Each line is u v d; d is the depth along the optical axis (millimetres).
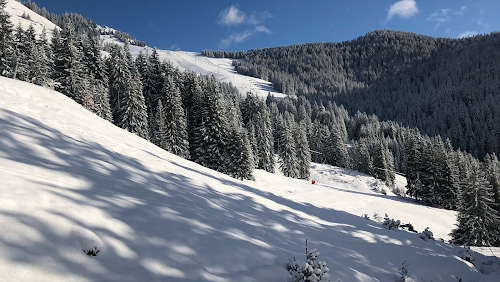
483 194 24297
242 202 10047
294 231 7652
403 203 36469
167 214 4711
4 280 2094
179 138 36594
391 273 5883
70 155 6445
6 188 3270
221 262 3795
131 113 37531
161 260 3275
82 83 34438
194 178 11531
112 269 2799
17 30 36219
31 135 6668
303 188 36344
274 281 3910
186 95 48750
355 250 7023
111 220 3648
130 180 6391
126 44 49906
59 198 3590
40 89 15422
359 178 56906
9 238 2533
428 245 9258
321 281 3947
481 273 7750
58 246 2740
